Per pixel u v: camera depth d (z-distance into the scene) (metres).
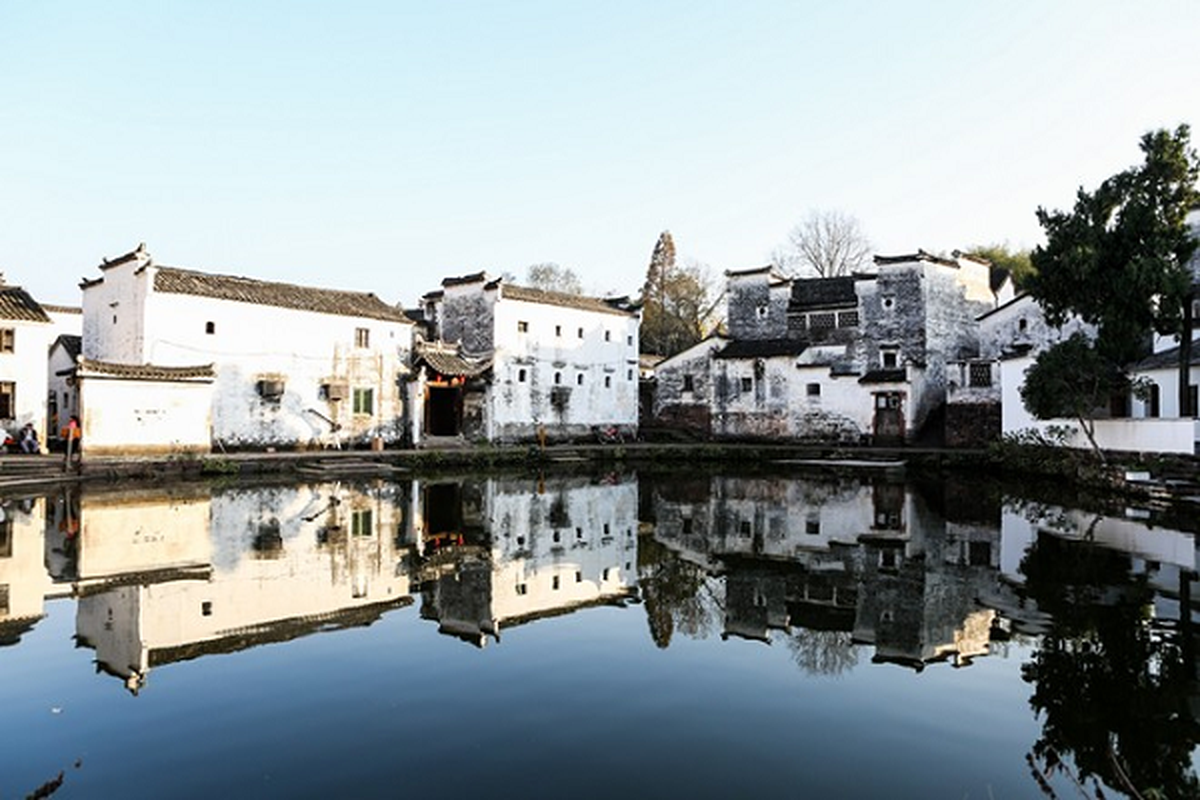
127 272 28.92
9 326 26.56
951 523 16.55
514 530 16.19
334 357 32.41
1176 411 22.55
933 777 5.55
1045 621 9.24
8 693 6.89
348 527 15.97
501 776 5.48
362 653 8.17
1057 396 21.16
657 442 42.00
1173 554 12.77
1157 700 6.93
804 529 16.27
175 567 11.77
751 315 44.22
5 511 16.91
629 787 5.33
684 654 8.32
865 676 7.61
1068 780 5.48
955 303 40.41
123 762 5.62
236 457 25.69
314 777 5.42
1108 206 20.97
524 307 38.56
